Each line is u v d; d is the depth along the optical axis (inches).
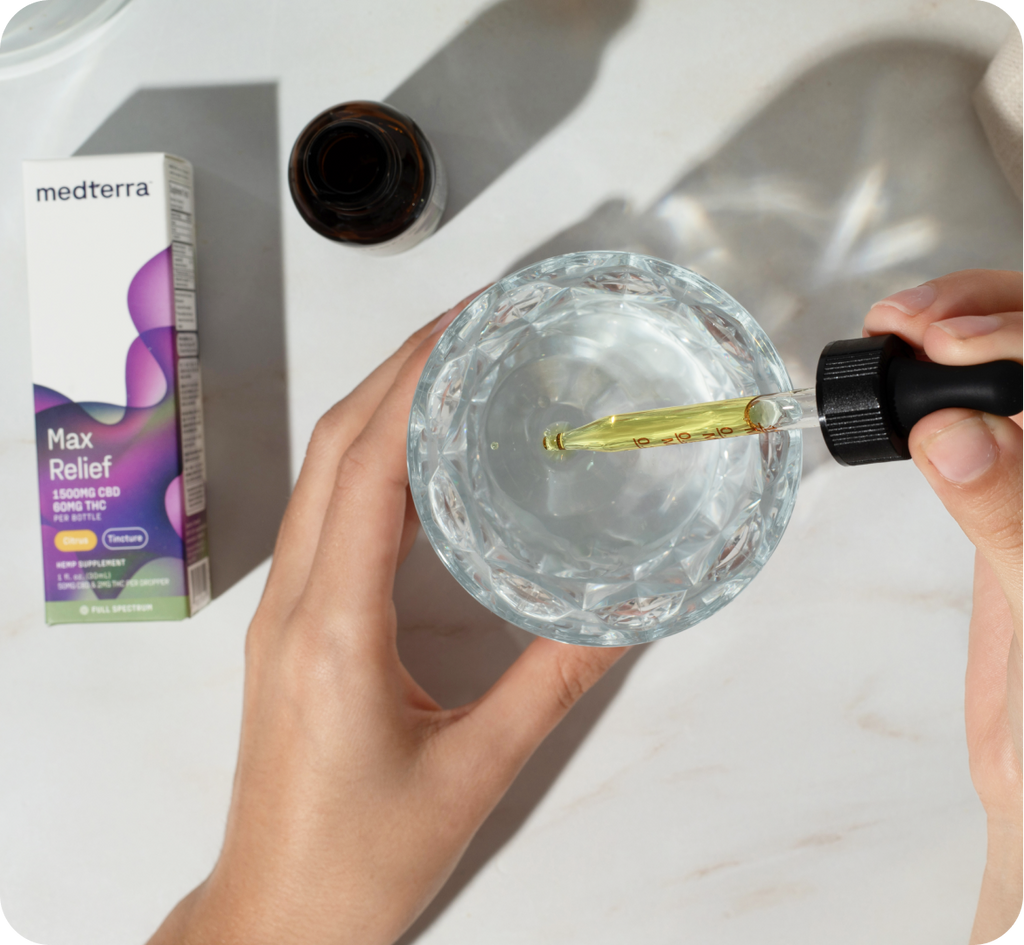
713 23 26.7
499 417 20.4
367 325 27.5
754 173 26.9
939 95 26.4
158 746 28.5
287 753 23.2
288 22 27.2
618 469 20.6
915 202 26.7
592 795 28.4
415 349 24.3
